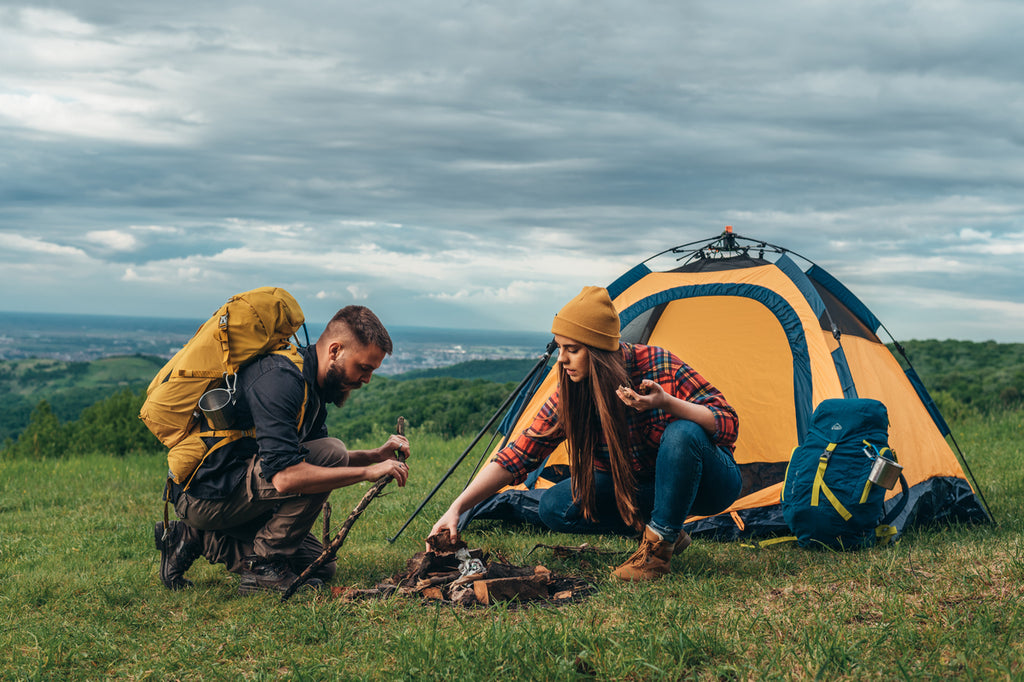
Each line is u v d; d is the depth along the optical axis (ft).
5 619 10.17
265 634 8.85
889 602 8.61
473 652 7.66
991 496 17.03
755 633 8.08
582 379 10.57
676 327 18.08
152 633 9.38
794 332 15.20
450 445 33.50
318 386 10.62
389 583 10.65
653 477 11.14
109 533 16.44
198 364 10.12
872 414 12.71
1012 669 6.67
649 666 7.19
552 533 14.47
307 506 10.48
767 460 17.39
